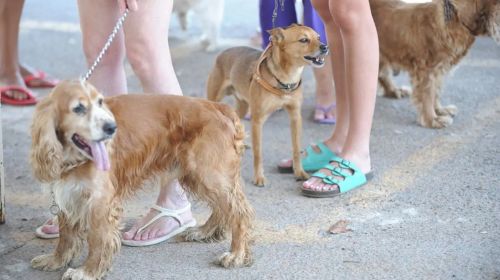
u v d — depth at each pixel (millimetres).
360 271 4492
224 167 4438
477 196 5527
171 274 4504
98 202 4168
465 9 6824
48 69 9156
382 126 7168
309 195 5641
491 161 6188
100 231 4238
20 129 7199
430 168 6121
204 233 4941
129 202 5547
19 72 8320
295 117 5992
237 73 6488
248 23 11250
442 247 4766
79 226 4457
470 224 5082
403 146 6637
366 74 5574
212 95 6949
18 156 6508
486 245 4770
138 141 4328
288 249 4809
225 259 4570
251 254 4660
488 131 6910
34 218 5316
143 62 4793
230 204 4488
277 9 6871
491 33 6871
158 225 4930
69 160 4062
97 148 3928
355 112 5703
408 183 5840
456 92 7977
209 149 4387
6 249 4852
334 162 5789
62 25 11367
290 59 5746
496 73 8547
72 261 4625
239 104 6934
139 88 8445
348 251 4754
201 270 4551
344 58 5777
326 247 4820
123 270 4555
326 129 7168
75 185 4125
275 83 5805
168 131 4414
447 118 7086
